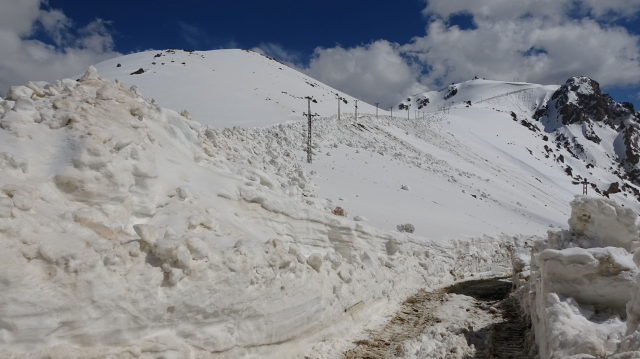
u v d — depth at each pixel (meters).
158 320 5.86
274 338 7.67
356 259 12.26
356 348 9.59
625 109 195.88
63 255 5.17
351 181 27.95
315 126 44.16
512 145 113.75
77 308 5.13
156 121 10.19
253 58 101.75
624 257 8.84
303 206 11.80
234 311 6.84
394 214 22.62
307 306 8.57
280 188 13.96
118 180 6.90
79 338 5.16
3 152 6.19
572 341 7.04
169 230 6.75
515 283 16.59
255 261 7.27
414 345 9.77
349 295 10.60
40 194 6.02
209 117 43.62
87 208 6.25
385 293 13.25
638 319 6.18
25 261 4.96
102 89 8.66
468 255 21.72
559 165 123.25
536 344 9.49
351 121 58.25
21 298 4.76
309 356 8.53
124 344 5.50
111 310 5.39
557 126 182.00
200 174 9.90
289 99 66.25
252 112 48.81
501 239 27.20
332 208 16.50
